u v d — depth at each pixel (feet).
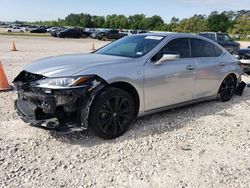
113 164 12.28
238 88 24.17
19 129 15.48
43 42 107.14
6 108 19.03
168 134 15.65
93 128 13.99
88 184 10.82
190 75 18.20
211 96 20.77
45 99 13.01
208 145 14.53
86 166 12.07
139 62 15.62
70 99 13.15
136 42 17.79
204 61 19.43
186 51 18.49
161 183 11.04
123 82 14.82
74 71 13.52
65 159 12.55
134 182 11.03
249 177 11.71
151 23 365.40
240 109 20.85
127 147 13.88
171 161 12.73
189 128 16.67
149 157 13.00
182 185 10.95
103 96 13.84
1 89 23.57
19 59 48.26
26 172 11.45
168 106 17.56
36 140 14.20
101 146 13.85
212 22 287.89
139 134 15.42
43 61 15.55
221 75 20.95
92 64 14.34
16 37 135.44
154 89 16.14
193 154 13.48
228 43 57.36
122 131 15.03
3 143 13.78
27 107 14.30
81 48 83.30
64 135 14.83
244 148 14.37
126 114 15.10
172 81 17.06
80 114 13.42
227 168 12.34
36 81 13.62
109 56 16.44
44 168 11.79
